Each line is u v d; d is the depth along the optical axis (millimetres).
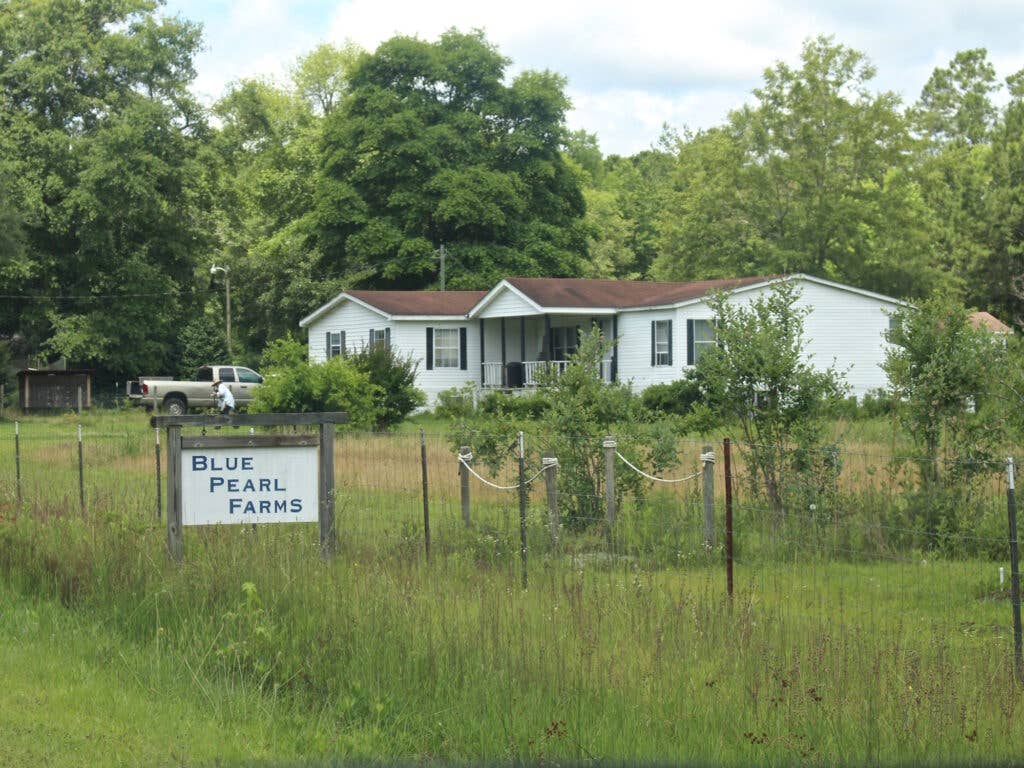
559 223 62844
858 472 14875
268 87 85438
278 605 9125
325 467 11930
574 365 15945
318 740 7020
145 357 58688
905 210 54688
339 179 61125
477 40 63031
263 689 7969
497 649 7934
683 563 12586
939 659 7582
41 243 56062
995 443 13734
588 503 14562
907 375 14258
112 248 55375
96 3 57562
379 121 58781
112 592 9875
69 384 52906
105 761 6473
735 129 57594
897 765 6496
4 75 54500
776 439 15148
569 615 8766
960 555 12797
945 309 14367
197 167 55562
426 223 59938
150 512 14180
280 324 65688
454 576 10555
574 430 15352
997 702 7242
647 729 7004
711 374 15727
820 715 7035
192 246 60062
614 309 43000
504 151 62438
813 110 54844
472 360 47625
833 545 12953
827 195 54656
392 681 7715
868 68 55375
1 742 6656
